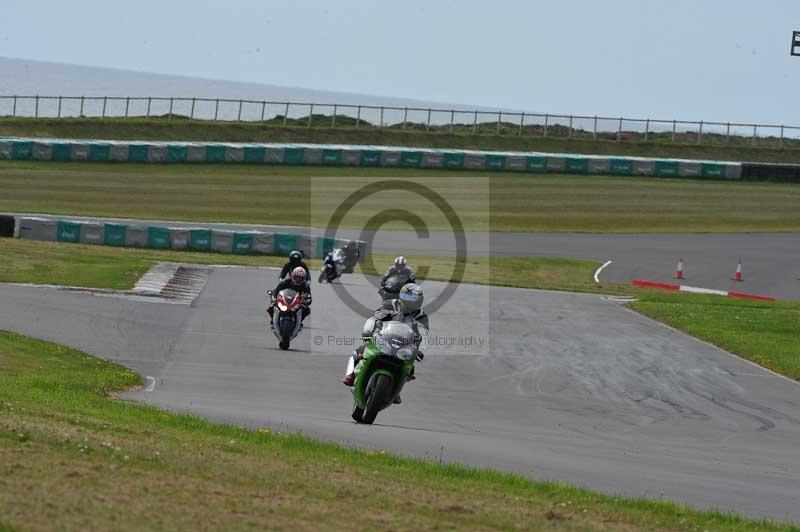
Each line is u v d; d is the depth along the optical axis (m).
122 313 92.69
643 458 47.22
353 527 24.61
